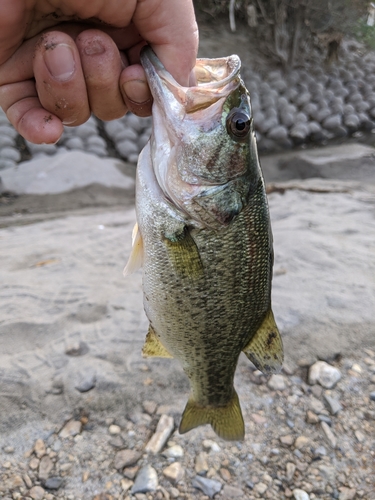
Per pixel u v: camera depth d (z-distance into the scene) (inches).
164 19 5.9
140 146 36.2
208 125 6.1
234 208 6.4
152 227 6.6
